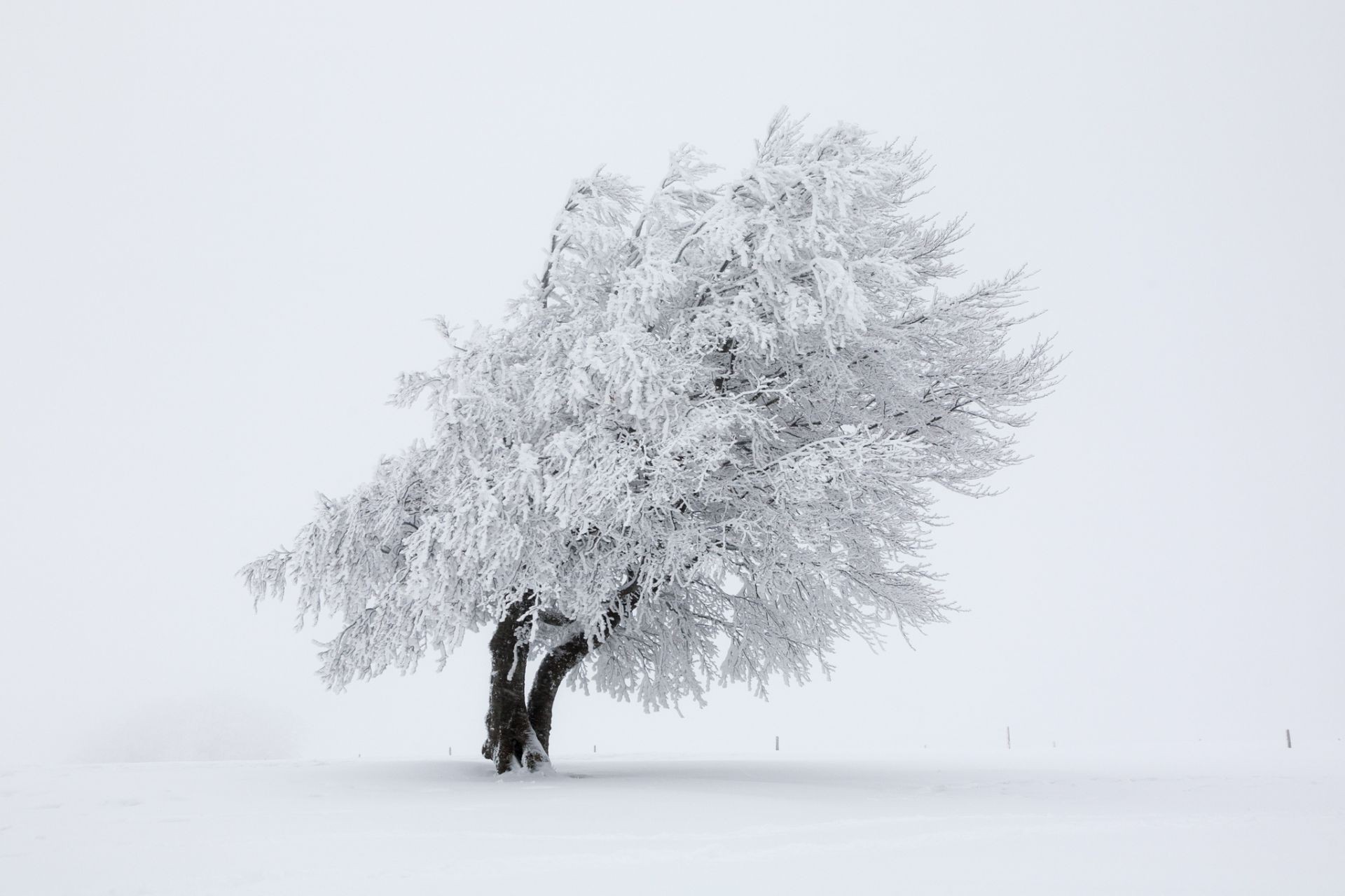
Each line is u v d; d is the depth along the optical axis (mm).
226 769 14734
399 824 8062
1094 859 6000
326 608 13414
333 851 6629
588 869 5812
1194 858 6000
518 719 14008
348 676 14055
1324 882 5141
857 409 14383
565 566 13484
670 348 12695
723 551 12750
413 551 12336
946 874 5473
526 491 12078
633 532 13117
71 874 5992
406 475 13297
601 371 11742
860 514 14133
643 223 14164
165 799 10188
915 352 14188
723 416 12234
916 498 14930
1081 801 10125
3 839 7508
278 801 9914
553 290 14461
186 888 5504
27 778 12867
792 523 12836
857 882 5246
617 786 11711
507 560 12273
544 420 12852
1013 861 5941
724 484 13156
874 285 13555
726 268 13734
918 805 9477
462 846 6828
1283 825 7719
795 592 14828
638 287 12758
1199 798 10445
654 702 16922
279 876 5812
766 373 13852
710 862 5988
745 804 9391
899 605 15273
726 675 16734
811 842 6871
